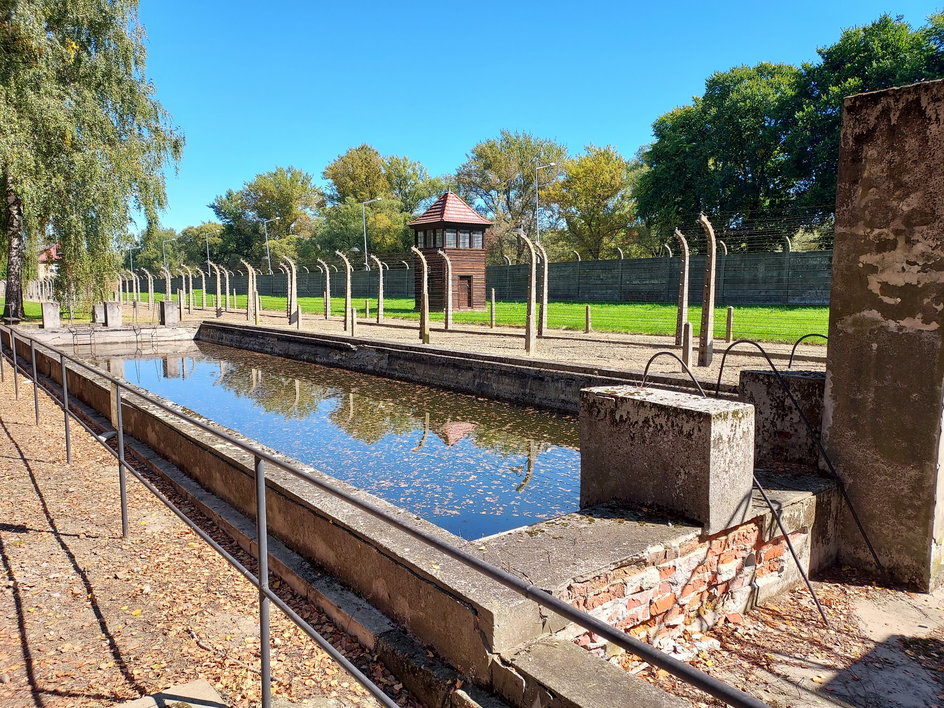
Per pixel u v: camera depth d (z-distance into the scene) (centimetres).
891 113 352
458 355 1348
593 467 384
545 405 1135
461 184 6450
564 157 6147
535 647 251
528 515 642
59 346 2270
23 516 504
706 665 305
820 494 385
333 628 329
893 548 380
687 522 332
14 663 303
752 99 3431
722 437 323
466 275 3156
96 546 446
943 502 371
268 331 2169
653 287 3356
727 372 1073
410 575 293
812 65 3228
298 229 8106
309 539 388
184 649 314
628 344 1554
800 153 3172
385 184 7331
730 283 3072
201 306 4566
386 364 1573
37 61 1980
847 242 380
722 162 3716
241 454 491
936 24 2828
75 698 275
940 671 300
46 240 2386
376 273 4831
